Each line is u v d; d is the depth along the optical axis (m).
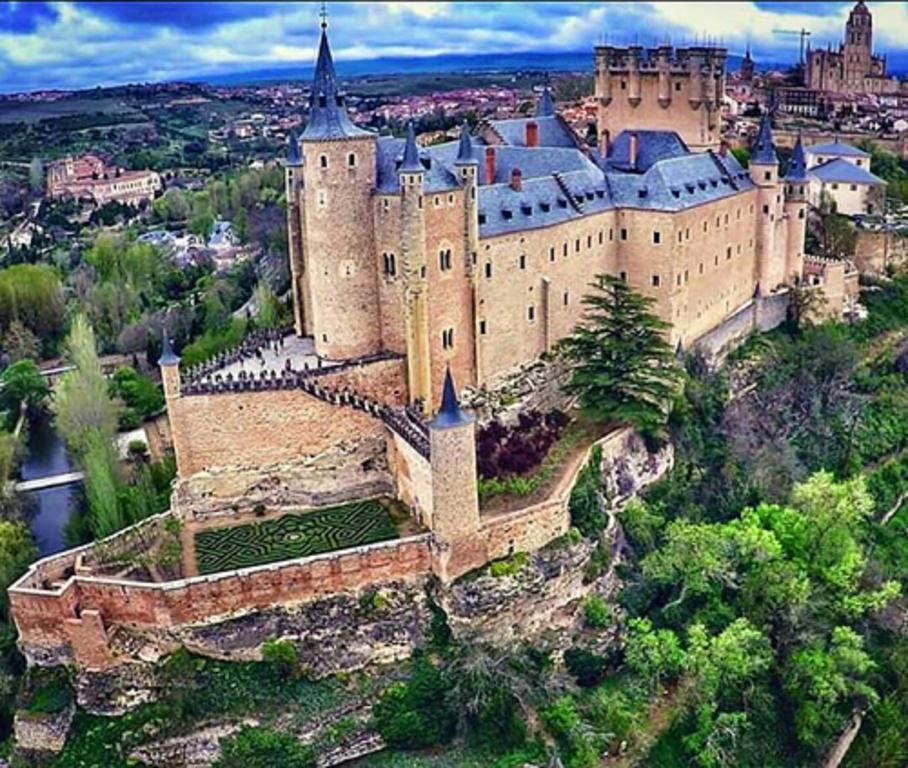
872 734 81.50
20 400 129.12
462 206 91.12
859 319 135.38
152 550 81.44
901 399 121.69
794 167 131.38
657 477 98.06
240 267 173.00
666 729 77.88
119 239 189.50
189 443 85.69
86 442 102.44
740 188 123.00
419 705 75.12
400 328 91.62
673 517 96.69
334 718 73.94
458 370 95.00
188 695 73.31
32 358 144.12
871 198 160.88
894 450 116.50
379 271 91.56
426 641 78.44
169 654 75.56
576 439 94.31
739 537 87.50
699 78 126.88
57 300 154.00
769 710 80.38
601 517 87.69
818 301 131.00
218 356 104.31
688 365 111.31
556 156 112.31
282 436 86.69
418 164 85.56
